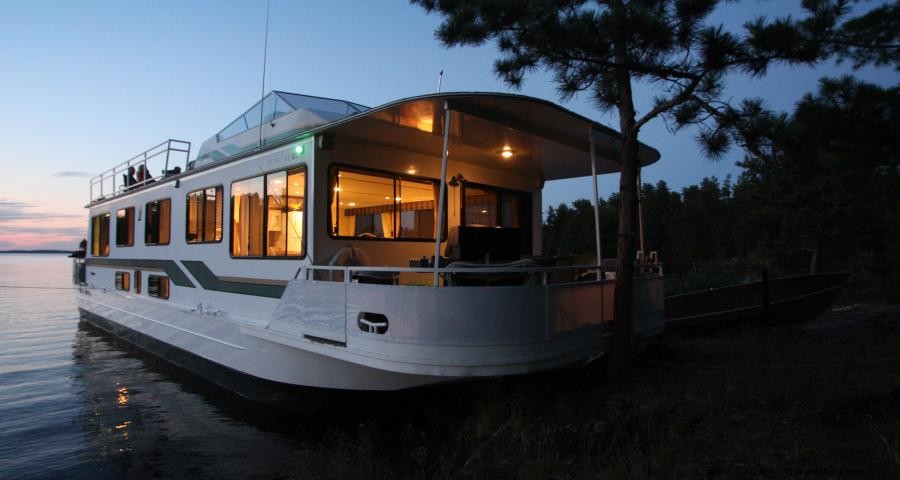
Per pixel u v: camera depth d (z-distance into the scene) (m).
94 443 6.24
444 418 5.59
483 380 5.43
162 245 9.10
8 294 30.06
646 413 4.50
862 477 3.25
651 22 4.56
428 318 4.46
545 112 5.13
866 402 4.32
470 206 7.70
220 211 7.48
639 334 5.98
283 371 5.97
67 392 8.48
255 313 6.63
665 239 48.50
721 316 9.72
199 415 7.00
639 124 5.34
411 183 6.89
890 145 6.02
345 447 5.07
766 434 3.96
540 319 4.63
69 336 14.10
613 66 4.96
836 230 14.28
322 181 5.93
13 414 7.38
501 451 4.42
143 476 5.32
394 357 4.57
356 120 5.34
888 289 17.84
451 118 5.18
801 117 6.11
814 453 3.60
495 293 4.46
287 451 5.69
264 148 6.56
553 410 4.99
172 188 8.80
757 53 4.23
